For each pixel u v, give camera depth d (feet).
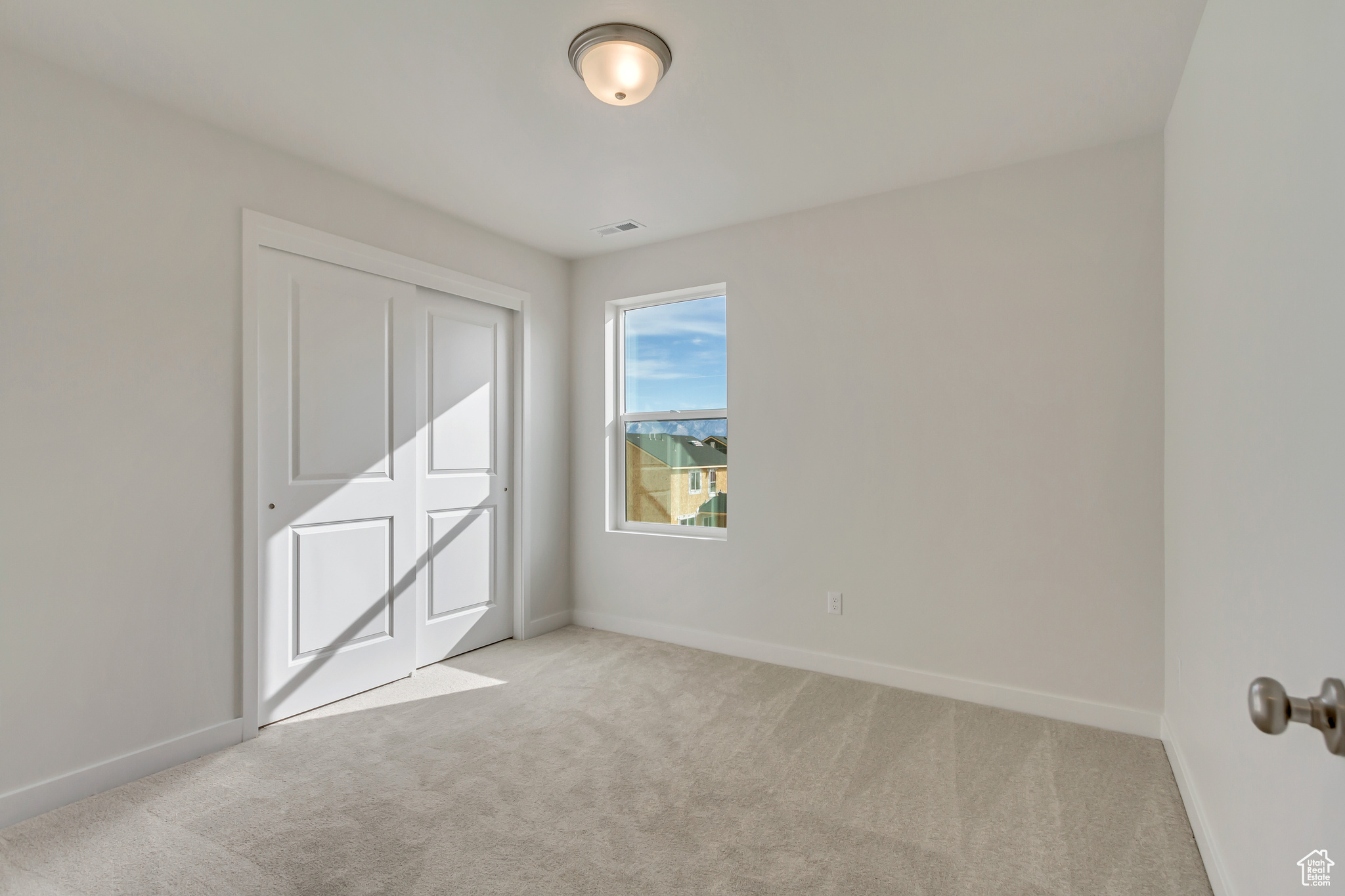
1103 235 8.86
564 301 14.14
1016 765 7.75
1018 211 9.45
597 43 6.48
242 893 5.52
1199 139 6.38
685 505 13.19
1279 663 4.02
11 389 6.66
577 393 14.17
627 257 13.46
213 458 8.23
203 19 6.26
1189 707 6.88
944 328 10.01
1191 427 6.77
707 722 9.00
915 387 10.23
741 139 8.75
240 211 8.55
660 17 6.27
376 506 10.43
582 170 9.71
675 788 7.25
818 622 11.10
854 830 6.45
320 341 9.65
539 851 6.10
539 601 13.50
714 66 7.08
